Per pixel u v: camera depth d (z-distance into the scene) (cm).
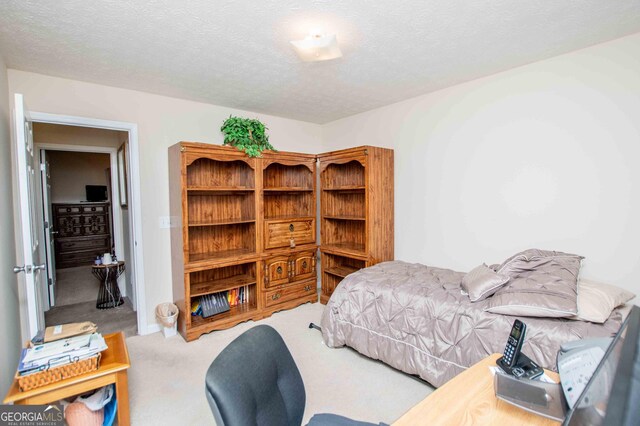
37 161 371
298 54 219
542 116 257
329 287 409
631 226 221
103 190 692
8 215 232
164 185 334
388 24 199
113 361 185
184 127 346
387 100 355
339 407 206
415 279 269
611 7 183
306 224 393
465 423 95
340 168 425
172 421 196
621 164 223
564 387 99
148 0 172
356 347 268
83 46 223
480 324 202
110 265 400
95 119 294
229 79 288
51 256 411
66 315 379
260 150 348
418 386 230
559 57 247
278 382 115
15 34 206
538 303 186
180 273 311
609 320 182
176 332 324
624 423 52
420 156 343
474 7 181
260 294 353
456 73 281
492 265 270
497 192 285
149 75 277
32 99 267
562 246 251
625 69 219
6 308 211
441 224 328
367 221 340
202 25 198
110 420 185
